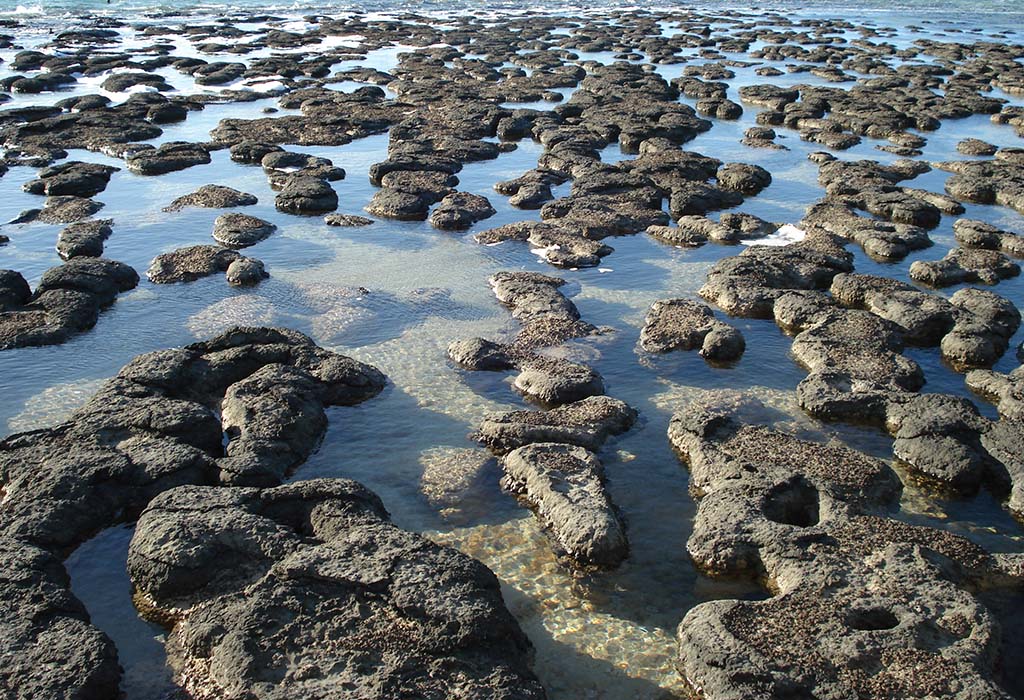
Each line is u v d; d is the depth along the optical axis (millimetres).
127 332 23594
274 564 13383
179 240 30406
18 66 63312
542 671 12906
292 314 24672
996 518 16484
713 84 58938
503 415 18875
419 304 25438
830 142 43531
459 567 13188
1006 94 57469
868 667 11969
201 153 40875
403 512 16406
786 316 24203
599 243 29938
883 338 22469
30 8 101188
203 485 16031
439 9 113812
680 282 27391
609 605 14266
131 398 18484
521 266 28609
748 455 17312
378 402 20109
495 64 68875
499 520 16266
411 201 33656
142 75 59094
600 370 21672
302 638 12094
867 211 33562
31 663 11844
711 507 15789
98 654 12039
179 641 12961
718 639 12492
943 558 14305
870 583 13570
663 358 22250
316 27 90062
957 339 22328
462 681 11594
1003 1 126062
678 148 41406
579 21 98938
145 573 13766
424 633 12148
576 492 16188
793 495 16016
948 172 38969
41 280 25344
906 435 18344
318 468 17688
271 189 36562
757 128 45906
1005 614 13820
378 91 56344
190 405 18047
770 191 36500
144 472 16062
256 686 11477
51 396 20344
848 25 95500
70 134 43375
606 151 42906
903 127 46562
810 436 18953
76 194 35375
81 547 15094
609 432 18750
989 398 20531
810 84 61531
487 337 23422
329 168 38188
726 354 22203
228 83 60344
